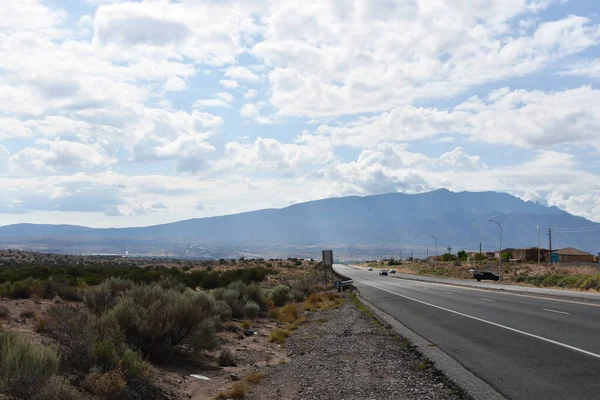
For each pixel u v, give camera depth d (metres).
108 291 17.06
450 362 11.61
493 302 29.23
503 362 11.41
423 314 23.50
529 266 105.44
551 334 15.38
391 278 84.00
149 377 10.04
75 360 9.54
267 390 10.53
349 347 15.27
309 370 12.23
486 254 173.62
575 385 9.11
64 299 23.89
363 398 9.03
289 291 39.59
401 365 11.89
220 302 23.62
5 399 7.12
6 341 8.14
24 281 25.47
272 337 18.41
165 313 12.84
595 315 20.89
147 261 128.88
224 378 11.85
